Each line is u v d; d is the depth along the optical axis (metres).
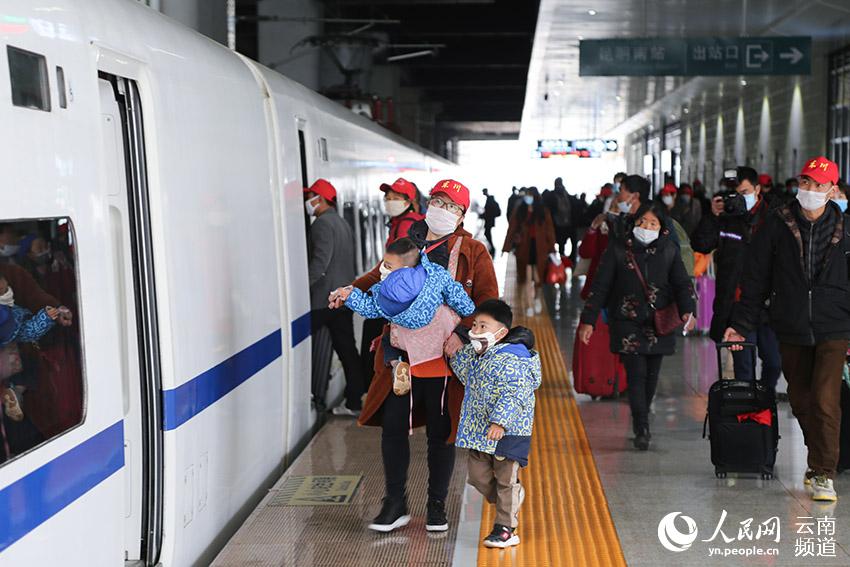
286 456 7.15
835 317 6.12
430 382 5.61
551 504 6.32
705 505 6.29
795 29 22.83
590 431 8.24
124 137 4.54
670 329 7.50
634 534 5.75
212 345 5.30
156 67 4.68
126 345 4.54
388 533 5.65
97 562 3.73
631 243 7.54
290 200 7.40
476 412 5.36
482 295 5.69
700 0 19.80
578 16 22.00
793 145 28.50
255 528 5.66
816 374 6.25
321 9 28.44
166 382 4.64
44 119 3.42
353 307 5.40
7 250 3.17
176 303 4.77
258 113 6.61
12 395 3.17
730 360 9.80
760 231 6.39
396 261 5.39
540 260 16.08
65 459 3.48
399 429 5.70
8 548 3.12
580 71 21.88
